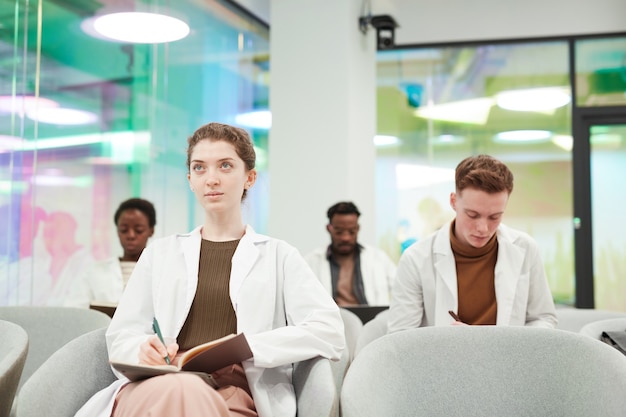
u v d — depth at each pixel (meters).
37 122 3.63
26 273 3.53
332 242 4.67
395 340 1.81
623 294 6.18
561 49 6.33
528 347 1.79
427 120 6.48
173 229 4.74
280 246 2.04
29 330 2.36
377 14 5.62
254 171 2.09
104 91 4.13
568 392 1.72
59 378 1.78
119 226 3.80
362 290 4.56
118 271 3.74
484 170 2.22
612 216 6.23
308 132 5.35
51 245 3.70
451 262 2.44
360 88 5.54
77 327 2.35
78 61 3.94
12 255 3.45
